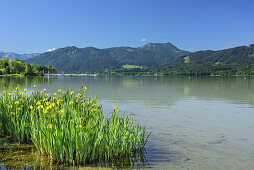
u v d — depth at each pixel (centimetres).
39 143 691
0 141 808
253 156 712
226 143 839
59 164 625
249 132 997
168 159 681
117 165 632
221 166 635
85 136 631
